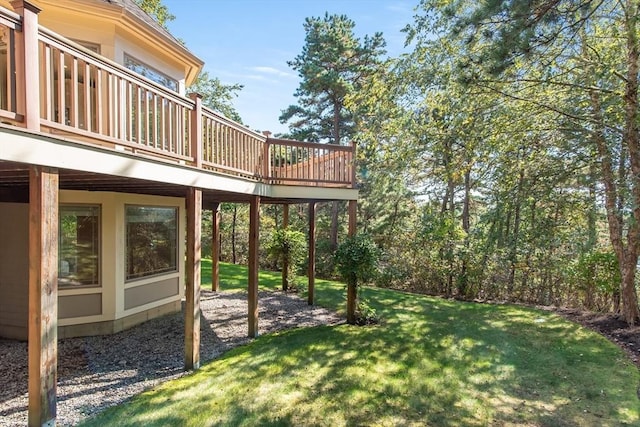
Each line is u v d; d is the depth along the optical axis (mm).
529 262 10930
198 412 3889
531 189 8258
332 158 7715
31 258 3066
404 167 9625
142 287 7457
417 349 6074
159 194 7359
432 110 7691
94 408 3941
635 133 6469
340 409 4055
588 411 4176
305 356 5598
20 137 2787
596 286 9312
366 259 7469
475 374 5148
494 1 4504
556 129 7320
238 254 19516
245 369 5066
